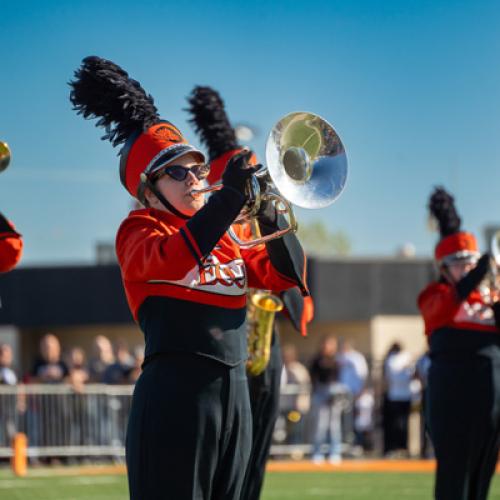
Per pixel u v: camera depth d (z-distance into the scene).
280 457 36.56
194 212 10.41
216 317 10.19
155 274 9.75
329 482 27.72
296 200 10.10
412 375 36.78
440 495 16.00
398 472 30.78
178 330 10.05
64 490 25.20
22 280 49.78
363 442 37.31
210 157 16.45
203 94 16.53
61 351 50.62
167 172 10.31
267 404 14.79
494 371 15.98
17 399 33.25
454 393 15.97
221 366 10.12
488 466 16.17
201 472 9.98
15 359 49.66
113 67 11.08
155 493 9.88
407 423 36.91
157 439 9.87
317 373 35.97
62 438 33.66
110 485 26.27
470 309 16.12
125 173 10.77
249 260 11.30
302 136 10.27
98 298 49.00
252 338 14.41
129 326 49.47
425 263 50.00
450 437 15.93
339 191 10.40
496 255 17.67
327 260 48.50
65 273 49.47
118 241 10.35
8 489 25.53
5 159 12.52
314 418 35.88
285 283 11.05
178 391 9.92
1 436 32.84
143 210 10.46
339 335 49.22
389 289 49.47
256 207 9.98
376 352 48.84
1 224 13.87
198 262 9.49
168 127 10.77
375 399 38.25
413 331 49.66
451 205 17.69
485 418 15.91
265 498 24.02
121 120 10.96
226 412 10.11
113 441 34.31
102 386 34.31
